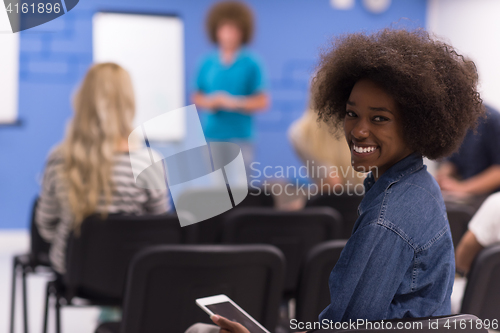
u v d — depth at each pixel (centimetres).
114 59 560
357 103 98
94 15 552
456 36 593
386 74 94
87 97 218
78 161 213
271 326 172
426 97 94
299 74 611
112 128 217
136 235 212
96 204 215
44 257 278
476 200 288
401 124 97
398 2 628
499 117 321
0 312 345
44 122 546
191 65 583
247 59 564
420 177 96
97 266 213
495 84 529
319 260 162
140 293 157
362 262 88
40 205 231
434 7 632
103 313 287
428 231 91
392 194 92
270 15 601
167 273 158
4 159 538
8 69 531
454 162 338
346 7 616
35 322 329
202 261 157
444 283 92
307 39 611
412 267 90
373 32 111
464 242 188
